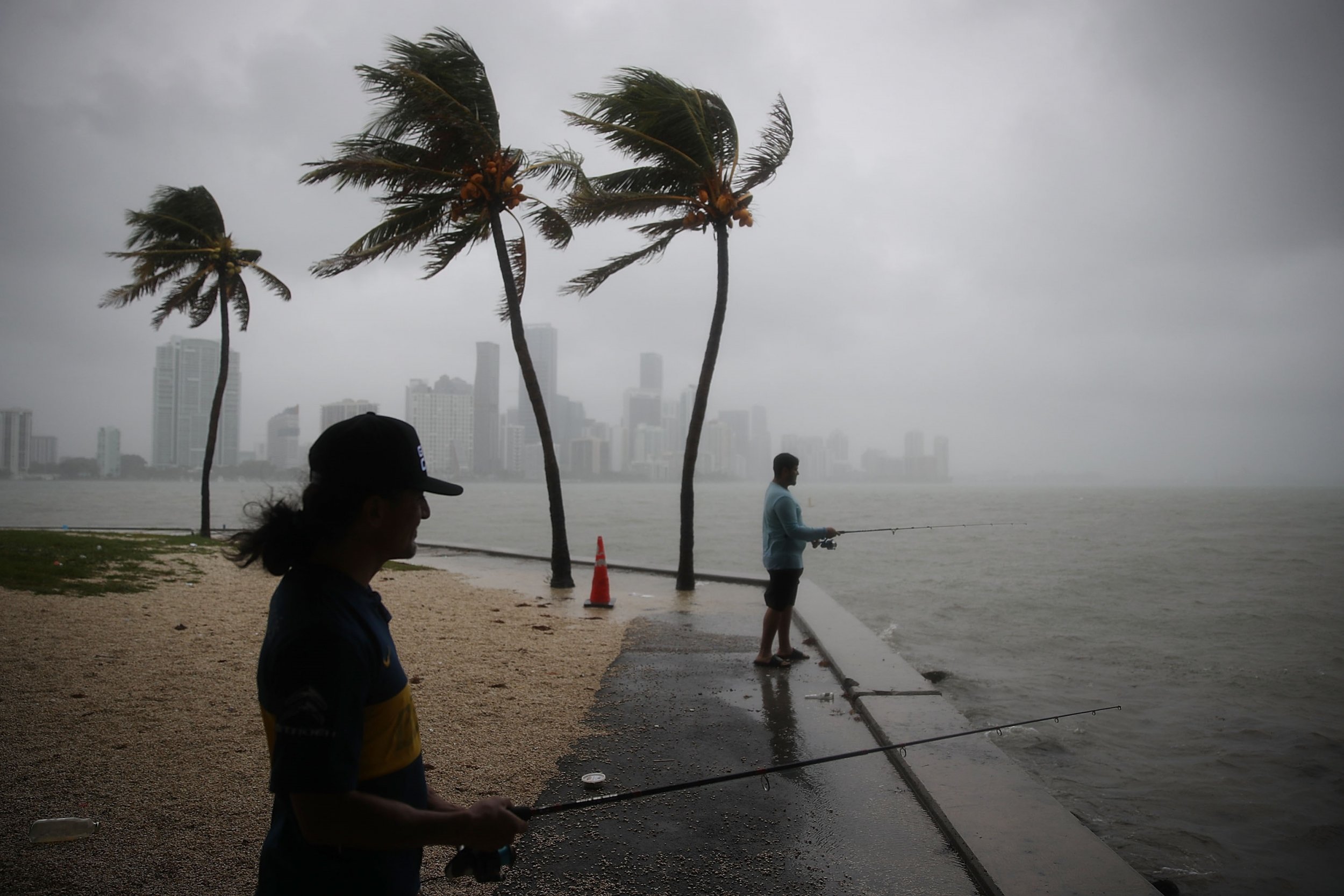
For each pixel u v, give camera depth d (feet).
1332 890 15.78
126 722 17.11
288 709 4.80
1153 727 26.37
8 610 26.30
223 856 11.56
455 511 237.86
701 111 38.91
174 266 64.28
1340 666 35.55
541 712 19.34
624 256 44.39
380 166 39.65
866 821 13.70
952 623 47.21
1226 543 114.32
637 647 27.04
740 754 16.83
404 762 5.57
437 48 38.11
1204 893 15.67
